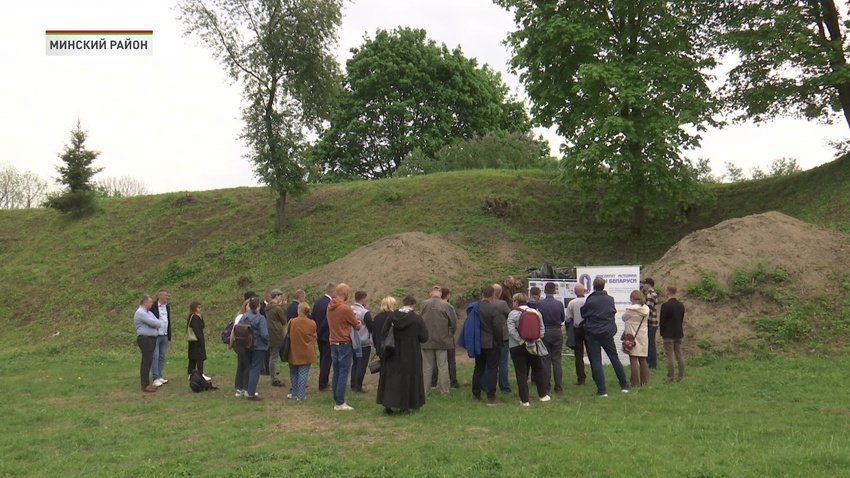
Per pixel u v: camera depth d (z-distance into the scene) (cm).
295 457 652
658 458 614
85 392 1192
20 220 3195
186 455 694
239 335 1041
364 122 4200
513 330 942
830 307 1329
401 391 884
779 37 1939
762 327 1294
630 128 1881
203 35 2348
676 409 870
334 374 941
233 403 1016
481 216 2395
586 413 859
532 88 2169
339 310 940
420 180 2855
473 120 4416
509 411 885
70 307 2284
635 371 1055
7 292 2481
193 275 2330
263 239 2478
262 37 2391
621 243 2164
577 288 1120
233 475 603
